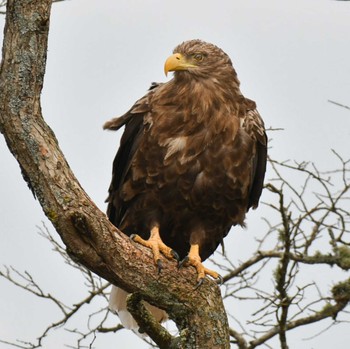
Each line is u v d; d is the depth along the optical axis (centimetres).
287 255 1352
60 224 941
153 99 1238
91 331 1399
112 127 1249
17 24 917
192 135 1212
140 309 1021
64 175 941
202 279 1056
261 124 1247
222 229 1279
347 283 1448
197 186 1218
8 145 941
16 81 920
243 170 1229
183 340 1031
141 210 1244
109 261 986
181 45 1278
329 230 1402
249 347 1419
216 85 1232
